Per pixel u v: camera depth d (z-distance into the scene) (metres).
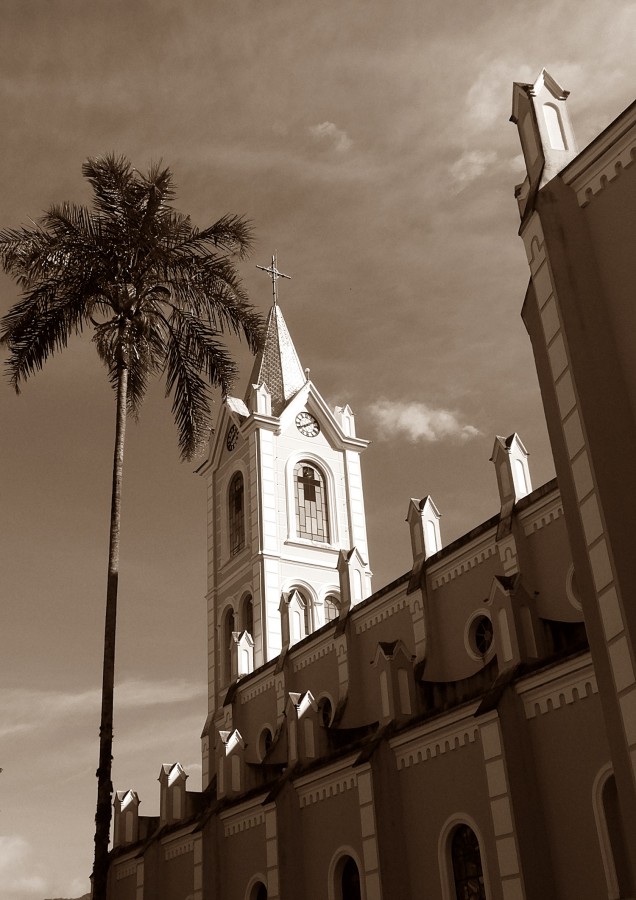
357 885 27.36
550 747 21.69
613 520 15.63
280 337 58.16
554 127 19.42
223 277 31.59
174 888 37.41
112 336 31.41
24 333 30.17
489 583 30.44
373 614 36.06
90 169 31.00
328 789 29.06
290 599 42.31
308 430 54.34
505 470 30.41
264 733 41.88
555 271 17.70
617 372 16.92
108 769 24.66
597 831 20.05
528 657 23.33
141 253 30.67
